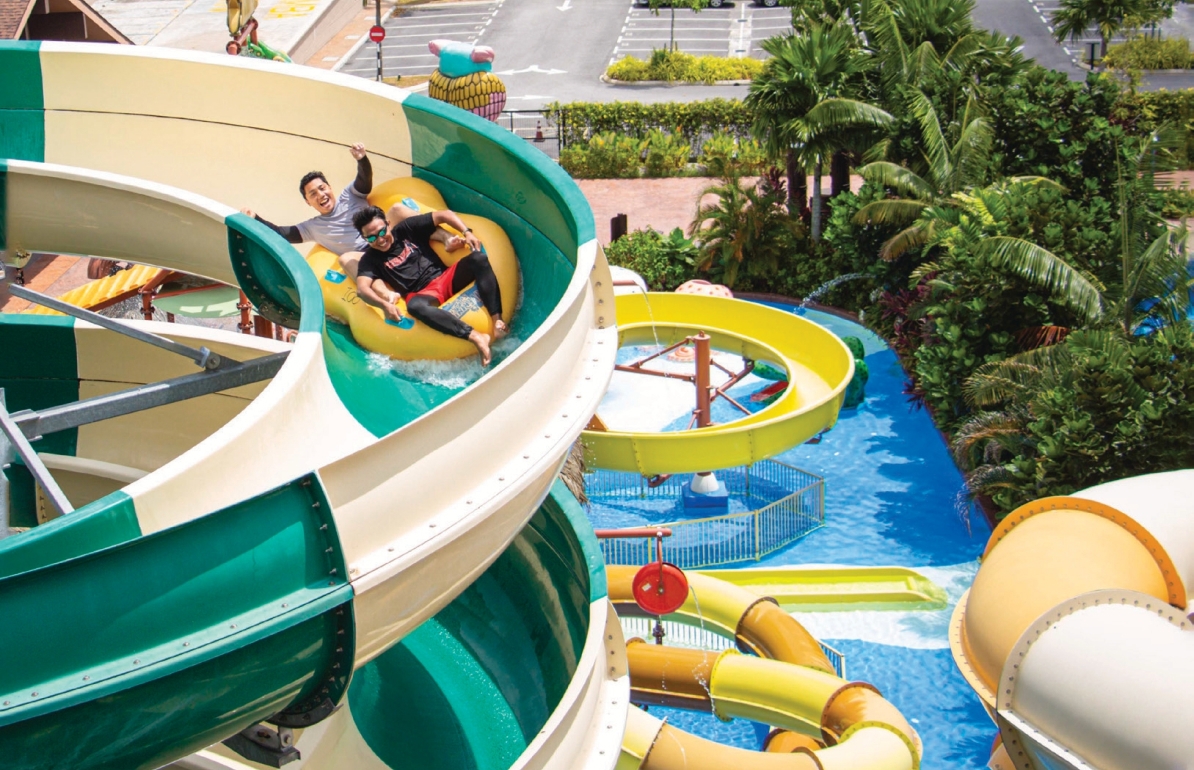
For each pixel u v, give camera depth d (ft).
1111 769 31.14
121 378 37.99
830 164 99.14
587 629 30.58
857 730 37.65
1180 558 37.19
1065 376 57.82
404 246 31.55
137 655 18.37
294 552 19.95
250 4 47.93
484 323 31.01
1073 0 130.82
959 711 49.11
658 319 76.54
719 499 65.46
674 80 141.90
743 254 93.91
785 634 43.65
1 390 24.98
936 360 70.49
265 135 36.40
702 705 41.73
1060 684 32.22
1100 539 37.40
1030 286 65.26
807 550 61.31
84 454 37.19
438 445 22.22
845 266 91.56
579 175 121.29
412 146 34.81
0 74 36.09
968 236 67.82
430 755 31.83
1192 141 97.04
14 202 32.42
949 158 81.97
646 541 59.67
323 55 152.66
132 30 154.71
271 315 31.99
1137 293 61.46
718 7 170.40
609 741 29.19
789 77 88.43
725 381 78.59
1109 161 80.94
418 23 166.91
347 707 31.63
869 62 91.35
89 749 18.60
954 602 56.24
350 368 28.86
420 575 22.00
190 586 18.79
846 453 71.15
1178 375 54.54
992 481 59.06
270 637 19.74
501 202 33.42
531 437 24.64
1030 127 82.23
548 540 34.40
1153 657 31.19
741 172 99.30
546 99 137.80
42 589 17.51
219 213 29.66
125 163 36.73
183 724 19.53
